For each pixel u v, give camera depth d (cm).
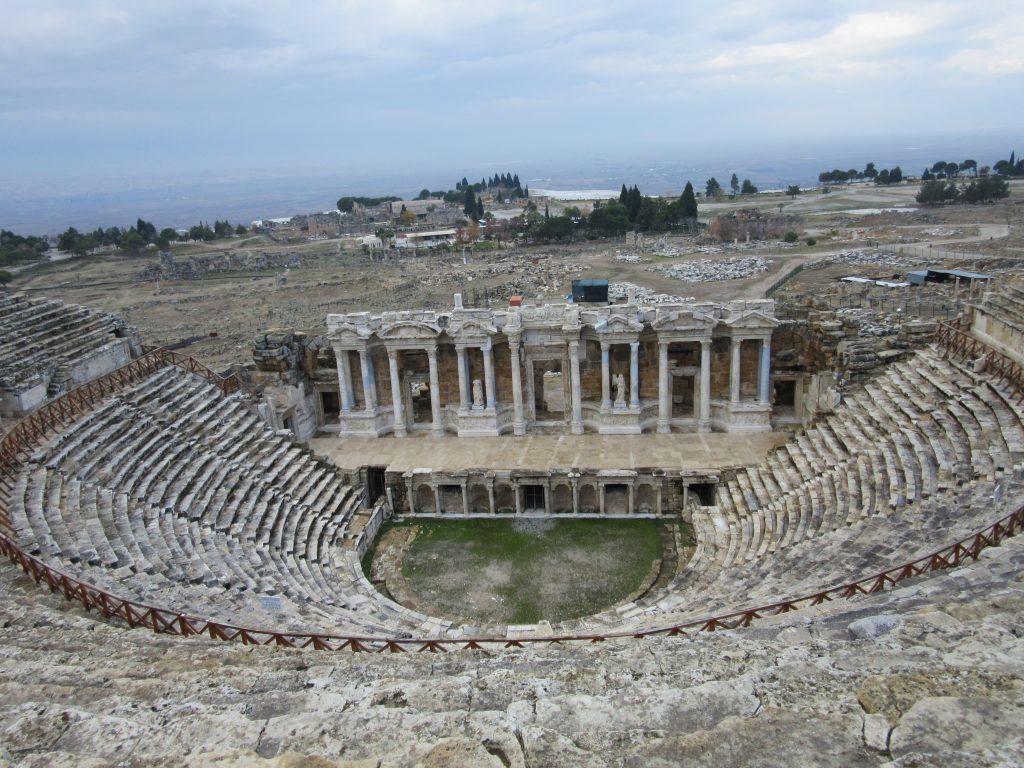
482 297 11025
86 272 17112
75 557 2562
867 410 3744
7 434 3194
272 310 11269
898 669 1228
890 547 2508
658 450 4462
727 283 11150
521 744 1090
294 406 4912
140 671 1594
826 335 4444
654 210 19075
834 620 1753
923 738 986
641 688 1353
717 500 4056
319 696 1355
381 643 2394
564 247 17188
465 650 1817
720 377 4812
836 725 1039
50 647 1827
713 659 1494
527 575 3653
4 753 1125
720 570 3194
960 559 2145
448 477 4281
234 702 1371
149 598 2392
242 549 3272
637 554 3794
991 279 8006
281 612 2605
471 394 5022
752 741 1022
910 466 3058
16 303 4450
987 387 3328
